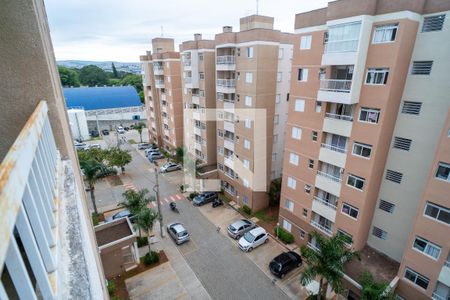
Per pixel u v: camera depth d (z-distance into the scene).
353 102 14.06
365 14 12.54
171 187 30.48
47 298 2.16
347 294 15.53
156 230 22.33
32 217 2.23
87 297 2.52
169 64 34.91
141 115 63.38
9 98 4.39
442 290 12.53
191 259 19.16
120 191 29.70
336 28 13.89
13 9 4.07
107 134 54.25
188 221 23.84
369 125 13.96
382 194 15.65
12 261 1.65
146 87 44.47
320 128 16.66
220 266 18.50
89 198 28.12
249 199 24.78
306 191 18.77
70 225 3.41
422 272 12.92
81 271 2.76
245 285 16.94
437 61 12.27
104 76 103.31
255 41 20.27
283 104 23.95
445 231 11.82
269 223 23.28
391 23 12.24
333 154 16.17
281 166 26.25
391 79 12.70
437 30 12.05
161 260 18.97
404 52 12.50
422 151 13.49
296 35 16.78
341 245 13.68
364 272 14.02
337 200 16.81
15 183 1.73
